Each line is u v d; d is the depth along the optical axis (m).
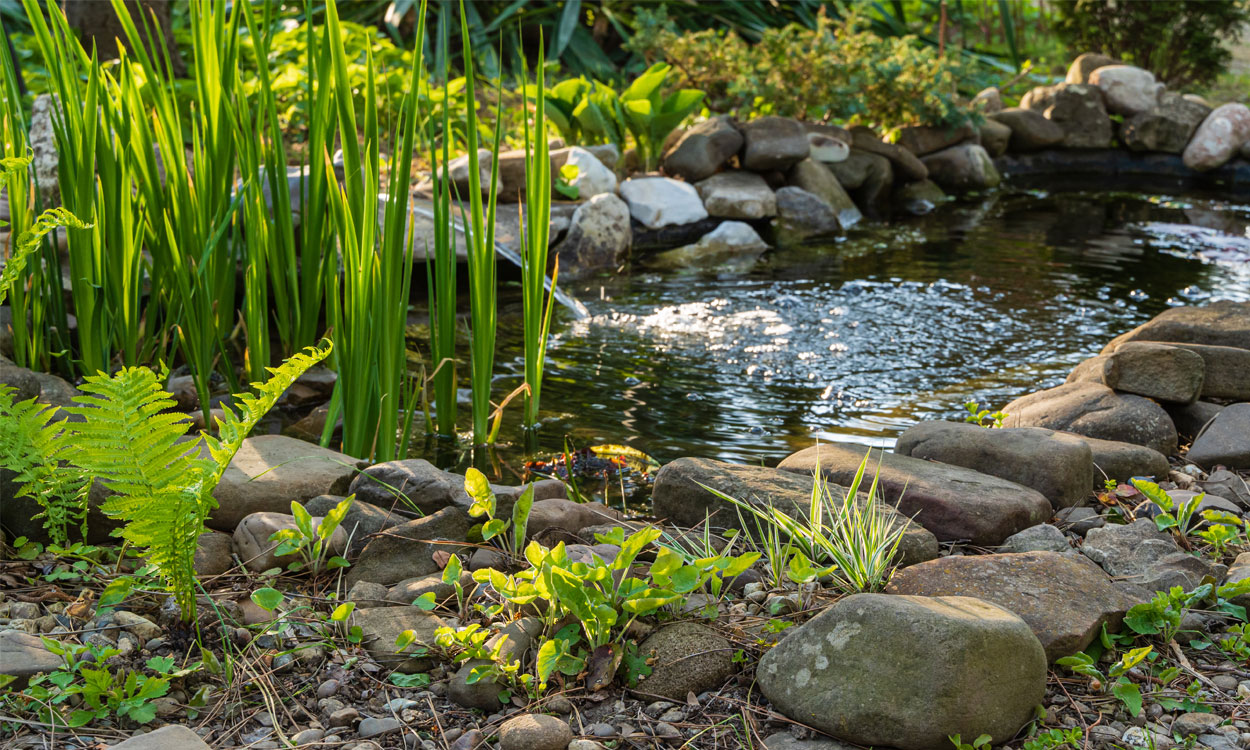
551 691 2.09
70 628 2.22
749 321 5.39
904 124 10.03
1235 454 3.29
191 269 3.87
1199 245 7.29
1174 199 9.34
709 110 9.73
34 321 3.99
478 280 3.58
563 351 4.87
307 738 1.92
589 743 1.88
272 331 4.90
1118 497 3.10
